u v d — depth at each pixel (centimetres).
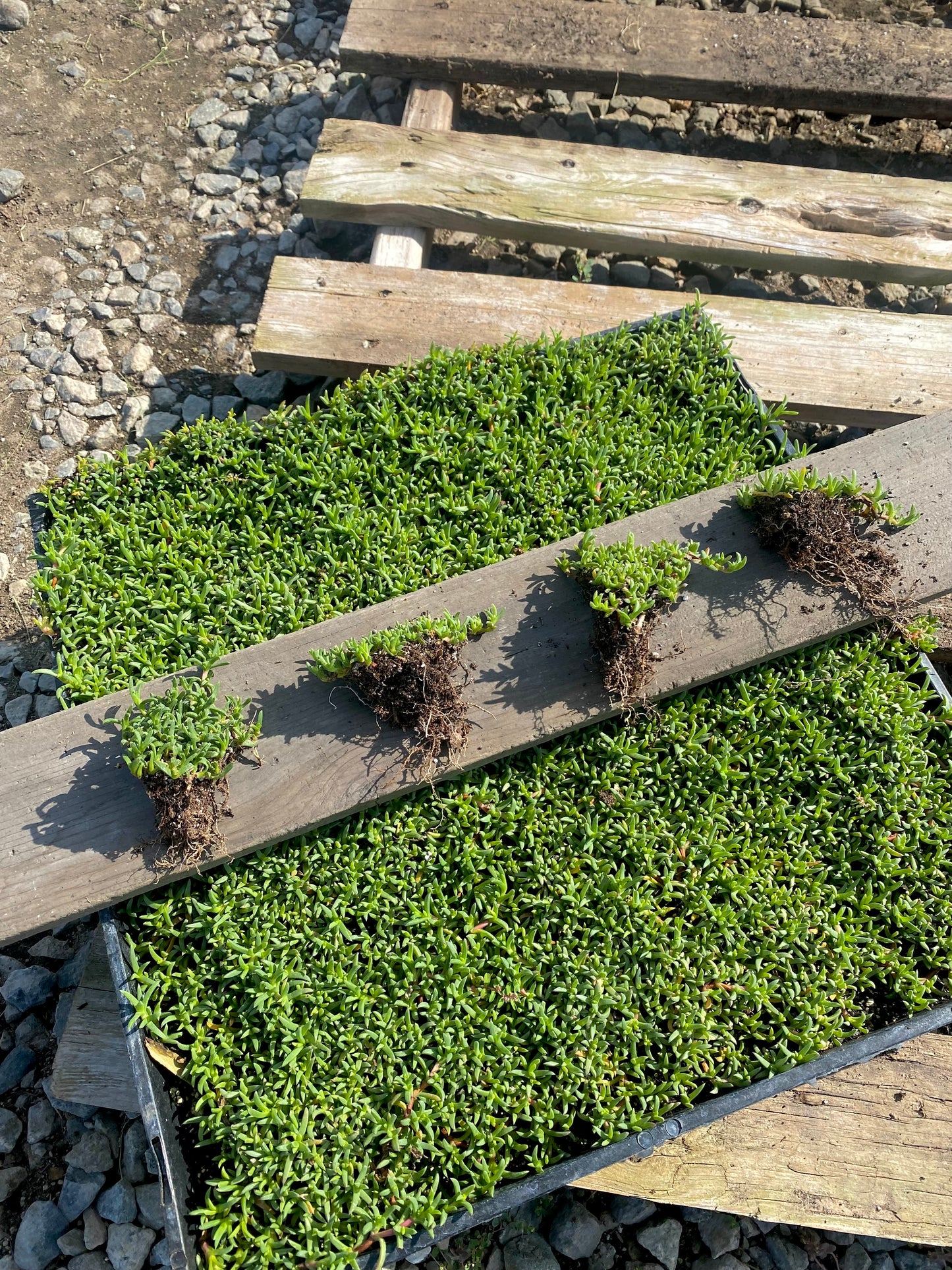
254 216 108
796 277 105
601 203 95
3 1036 75
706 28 105
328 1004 62
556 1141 59
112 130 113
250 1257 56
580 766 68
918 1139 66
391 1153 58
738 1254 68
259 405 98
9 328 101
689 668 69
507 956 63
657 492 77
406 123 103
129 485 80
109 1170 70
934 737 73
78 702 71
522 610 70
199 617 74
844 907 66
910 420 86
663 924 64
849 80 102
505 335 88
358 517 76
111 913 64
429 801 67
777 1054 62
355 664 66
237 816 65
